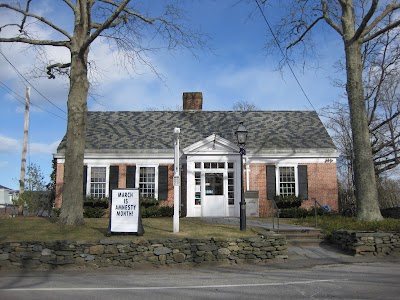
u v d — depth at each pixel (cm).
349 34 1830
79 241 1285
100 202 2419
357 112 1769
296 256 1419
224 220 2039
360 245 1414
